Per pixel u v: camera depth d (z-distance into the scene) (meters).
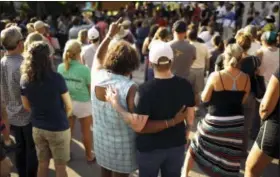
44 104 3.05
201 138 3.61
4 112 3.22
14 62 3.37
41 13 16.27
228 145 3.44
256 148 3.01
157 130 2.62
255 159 3.02
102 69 2.87
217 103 3.39
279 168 3.95
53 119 3.10
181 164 2.83
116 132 2.76
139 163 2.78
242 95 3.36
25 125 3.50
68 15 14.15
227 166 3.48
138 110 2.55
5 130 3.26
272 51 4.60
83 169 4.37
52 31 12.70
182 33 4.90
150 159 2.71
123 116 2.59
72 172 4.29
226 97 3.34
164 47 2.57
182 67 4.96
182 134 2.76
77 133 5.51
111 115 2.73
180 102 2.63
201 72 5.71
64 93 3.12
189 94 2.68
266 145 2.90
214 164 3.52
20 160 3.73
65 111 3.22
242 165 4.32
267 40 4.60
